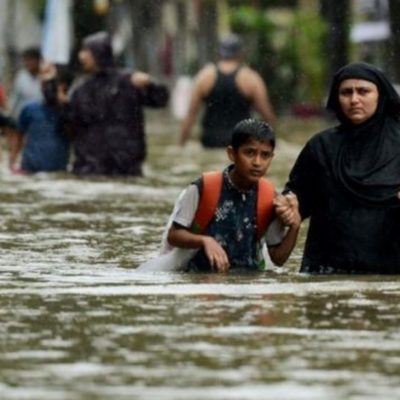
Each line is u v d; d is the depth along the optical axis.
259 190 21.17
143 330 15.53
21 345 14.79
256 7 91.06
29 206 31.61
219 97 52.03
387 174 21.12
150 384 13.07
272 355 14.27
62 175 40.78
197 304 17.20
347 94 21.28
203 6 104.06
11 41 95.38
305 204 21.50
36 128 41.69
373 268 20.94
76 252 23.59
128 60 109.44
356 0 76.50
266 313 16.55
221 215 21.05
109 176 40.56
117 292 18.31
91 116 40.81
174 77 113.75
